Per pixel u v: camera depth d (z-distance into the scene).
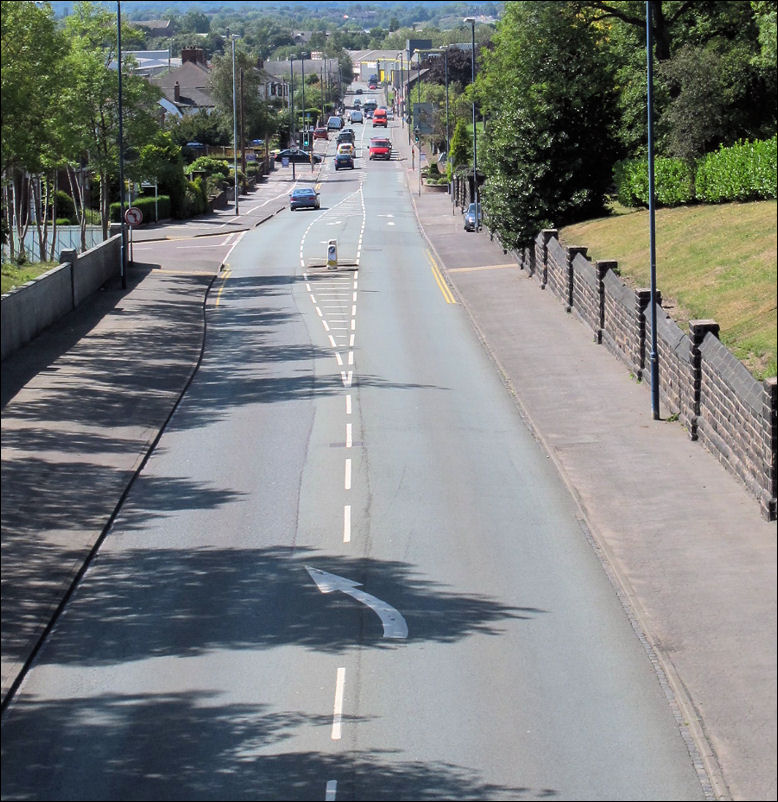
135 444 30.20
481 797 14.08
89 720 16.17
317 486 26.95
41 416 32.44
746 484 25.03
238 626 19.39
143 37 70.75
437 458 28.97
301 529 24.14
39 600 20.27
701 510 24.02
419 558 22.44
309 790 14.22
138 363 39.75
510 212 58.84
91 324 46.47
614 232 52.28
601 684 17.16
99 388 35.94
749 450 24.75
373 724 15.95
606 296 39.91
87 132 65.19
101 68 65.06
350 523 24.45
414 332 45.62
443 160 128.75
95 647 18.66
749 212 45.53
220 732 15.75
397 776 14.56
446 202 99.38
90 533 23.66
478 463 28.52
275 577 21.56
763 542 22.12
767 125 53.84
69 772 14.73
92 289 53.72
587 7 60.38
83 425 31.73
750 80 52.78
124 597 20.75
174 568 22.11
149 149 74.69
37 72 49.38
